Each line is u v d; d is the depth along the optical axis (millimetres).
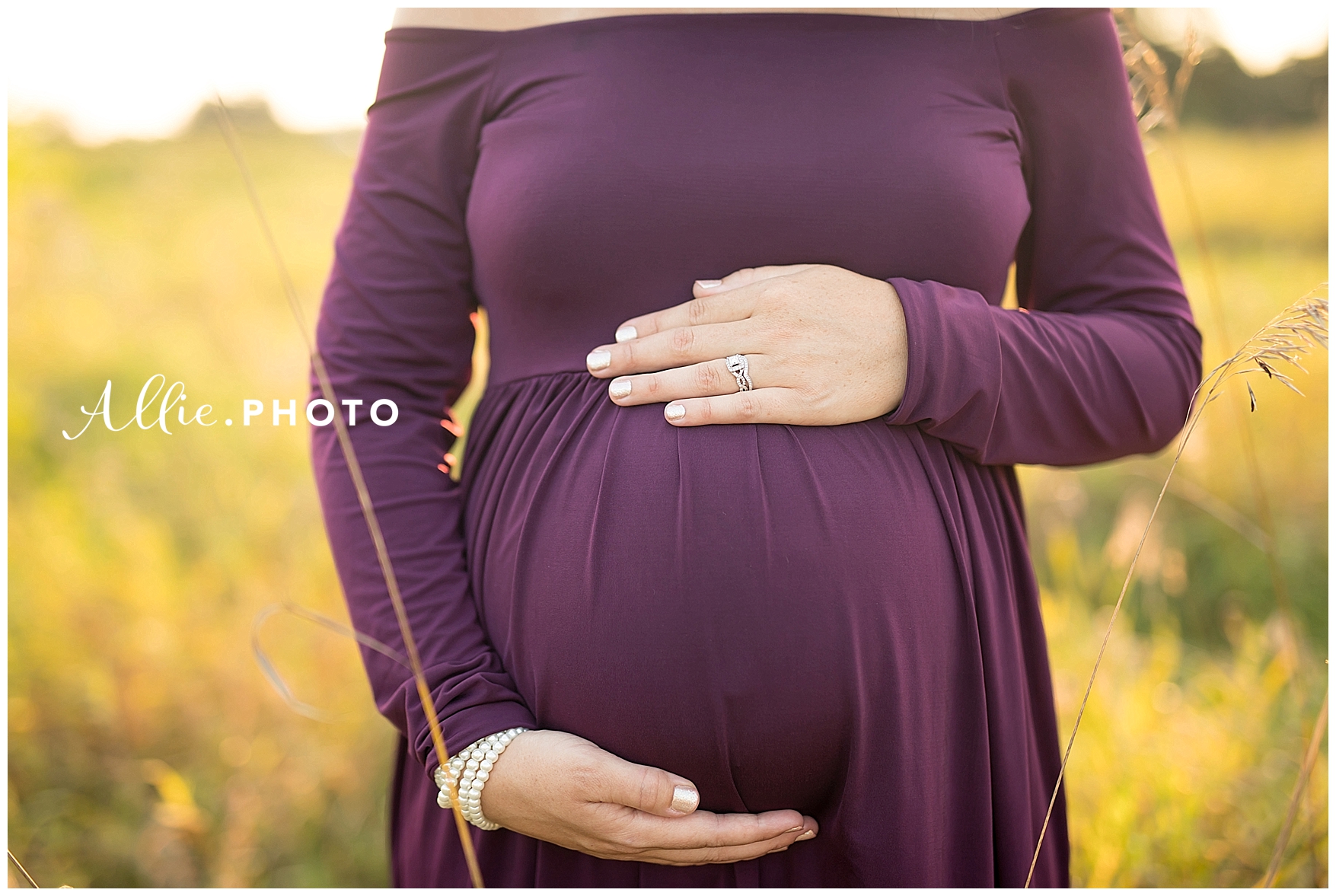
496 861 1067
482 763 948
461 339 1161
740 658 932
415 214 1108
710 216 991
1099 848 1617
